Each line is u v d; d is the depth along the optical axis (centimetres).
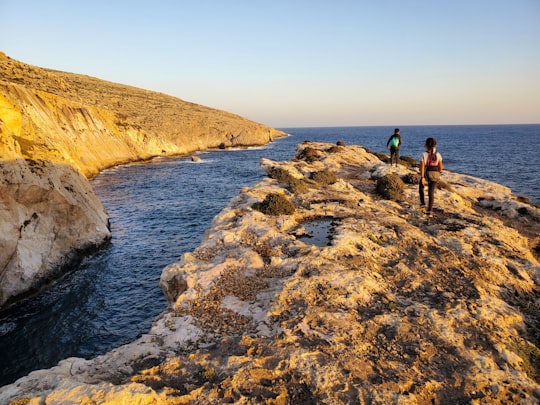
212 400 567
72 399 519
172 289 1075
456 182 2731
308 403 568
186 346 762
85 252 2347
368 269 1050
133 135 8519
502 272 1103
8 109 2352
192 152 10819
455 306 862
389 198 1992
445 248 1248
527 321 860
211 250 1241
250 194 1925
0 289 1700
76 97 8000
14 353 1414
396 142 2664
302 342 717
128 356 727
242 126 14000
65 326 1597
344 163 3366
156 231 2973
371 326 773
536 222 2005
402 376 623
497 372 642
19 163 1938
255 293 949
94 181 5338
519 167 6625
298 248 1202
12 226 1803
